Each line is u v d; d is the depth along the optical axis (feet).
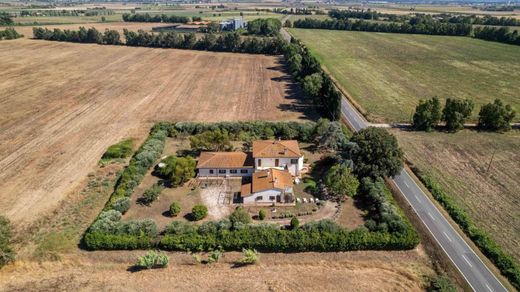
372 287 139.13
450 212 177.78
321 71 346.95
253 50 538.47
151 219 167.73
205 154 217.97
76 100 331.57
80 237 163.43
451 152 238.48
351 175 190.08
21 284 140.87
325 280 142.51
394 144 200.23
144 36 580.71
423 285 139.74
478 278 140.97
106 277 144.25
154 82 388.78
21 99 332.80
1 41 605.73
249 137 254.27
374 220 172.14
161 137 247.50
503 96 346.33
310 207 185.06
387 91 360.48
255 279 143.13
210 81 393.09
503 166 221.46
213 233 160.35
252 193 185.16
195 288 138.62
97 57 505.66
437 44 611.06
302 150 242.17
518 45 604.90
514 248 154.71
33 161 224.94
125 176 200.75
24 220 172.86
